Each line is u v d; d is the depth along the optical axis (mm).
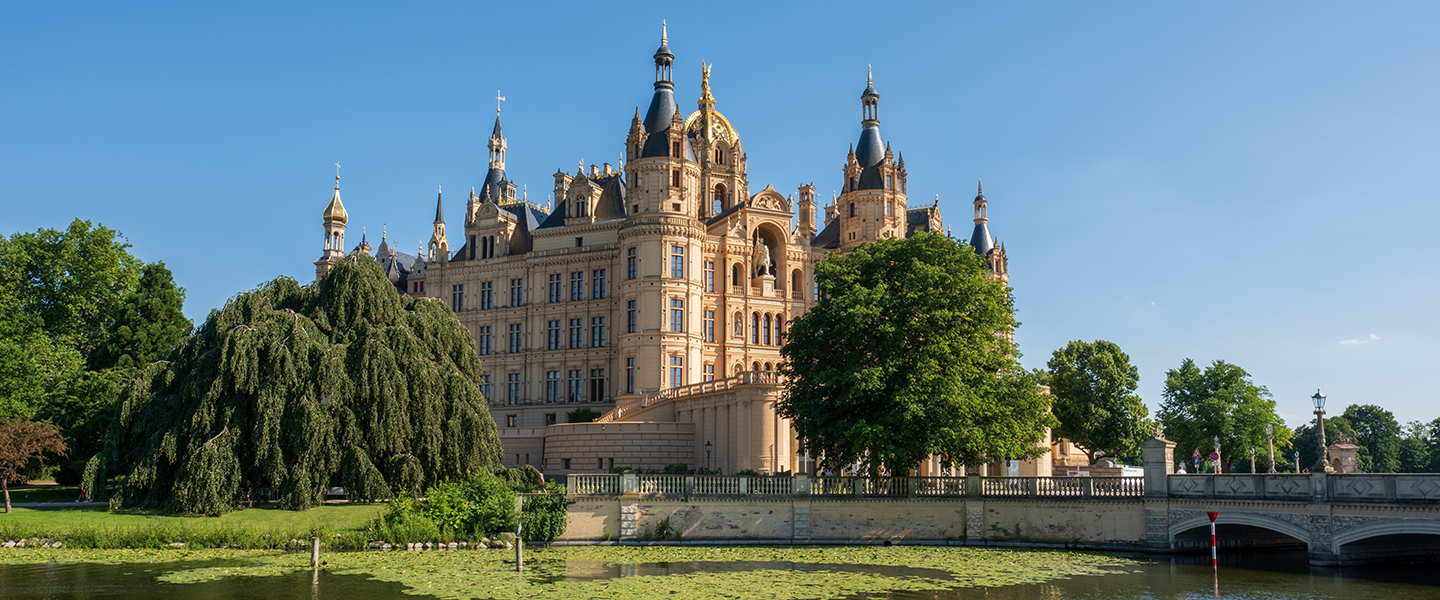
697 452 75375
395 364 52125
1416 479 36344
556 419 95625
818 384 52656
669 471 69062
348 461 49781
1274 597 33812
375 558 42344
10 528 45438
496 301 101062
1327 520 39188
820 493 50656
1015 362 55344
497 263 101625
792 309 98938
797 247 100125
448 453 53094
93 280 89250
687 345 88812
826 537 50156
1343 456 71688
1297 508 40219
